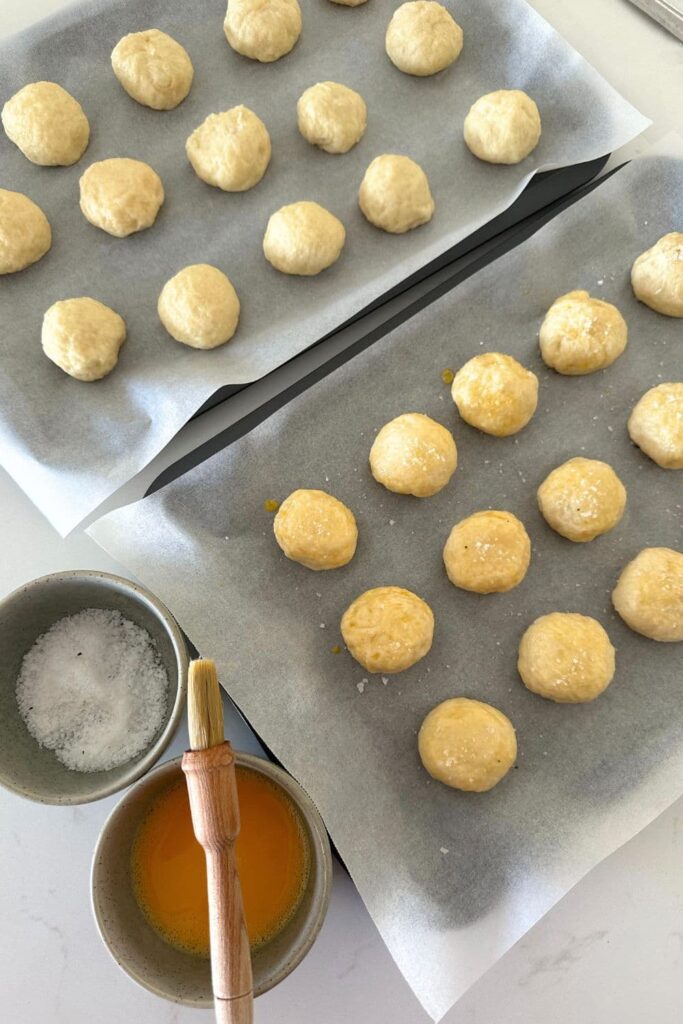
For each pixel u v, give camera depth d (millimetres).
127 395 482
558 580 463
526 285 493
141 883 384
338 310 488
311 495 451
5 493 469
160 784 379
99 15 522
